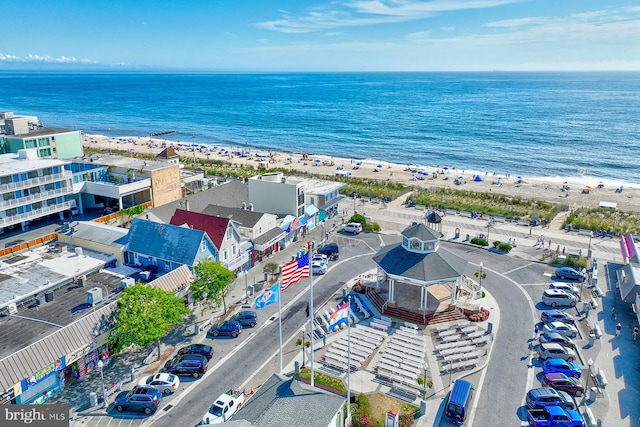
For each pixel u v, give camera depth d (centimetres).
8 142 10400
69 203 8044
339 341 5166
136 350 5050
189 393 4369
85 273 5606
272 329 5472
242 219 7388
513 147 19250
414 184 13150
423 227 5991
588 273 6875
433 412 4097
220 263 5891
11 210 7169
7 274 5450
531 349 5003
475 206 10575
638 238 8225
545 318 5553
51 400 4225
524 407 4156
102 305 4878
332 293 6375
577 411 4038
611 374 4628
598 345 5128
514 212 10119
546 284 6588
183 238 5953
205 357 4791
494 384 4472
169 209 8262
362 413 3975
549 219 9431
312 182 9956
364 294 6369
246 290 6159
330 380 4475
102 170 8950
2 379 3759
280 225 7800
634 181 14050
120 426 3934
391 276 5759
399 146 19988
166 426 3944
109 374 4634
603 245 8069
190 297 5847
